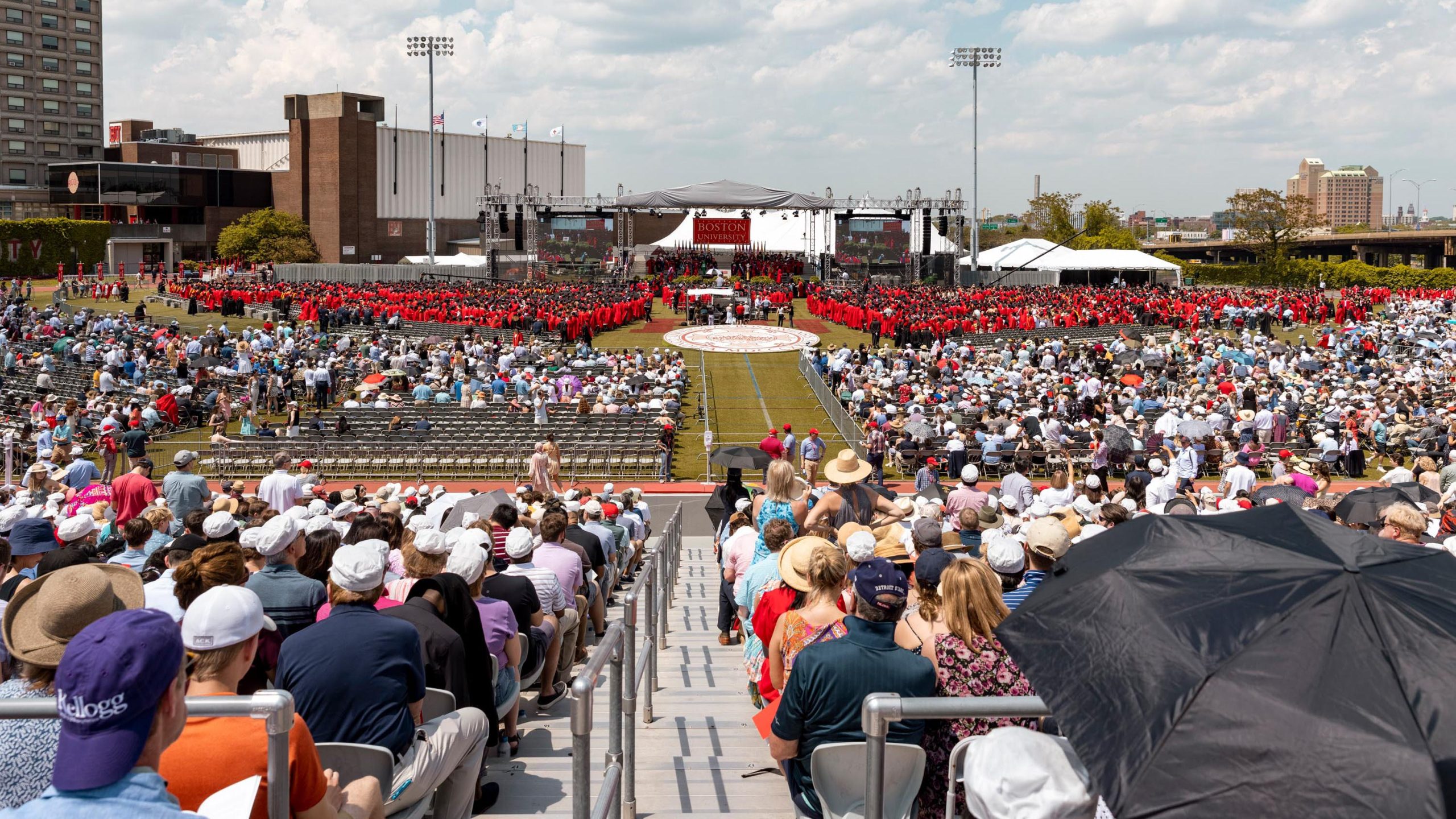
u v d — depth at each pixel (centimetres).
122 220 11494
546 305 6009
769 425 4156
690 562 2070
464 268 9550
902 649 514
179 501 1838
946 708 386
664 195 8344
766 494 1252
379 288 7094
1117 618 365
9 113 13200
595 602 1223
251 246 11288
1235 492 2288
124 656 281
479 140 13362
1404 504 1005
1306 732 299
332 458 3344
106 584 430
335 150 11781
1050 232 13338
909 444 3403
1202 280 11575
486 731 631
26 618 420
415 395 4119
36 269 10306
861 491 1139
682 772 762
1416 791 281
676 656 1182
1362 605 336
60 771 280
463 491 3164
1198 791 301
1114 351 5100
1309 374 4878
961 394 4006
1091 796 352
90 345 4825
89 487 2189
